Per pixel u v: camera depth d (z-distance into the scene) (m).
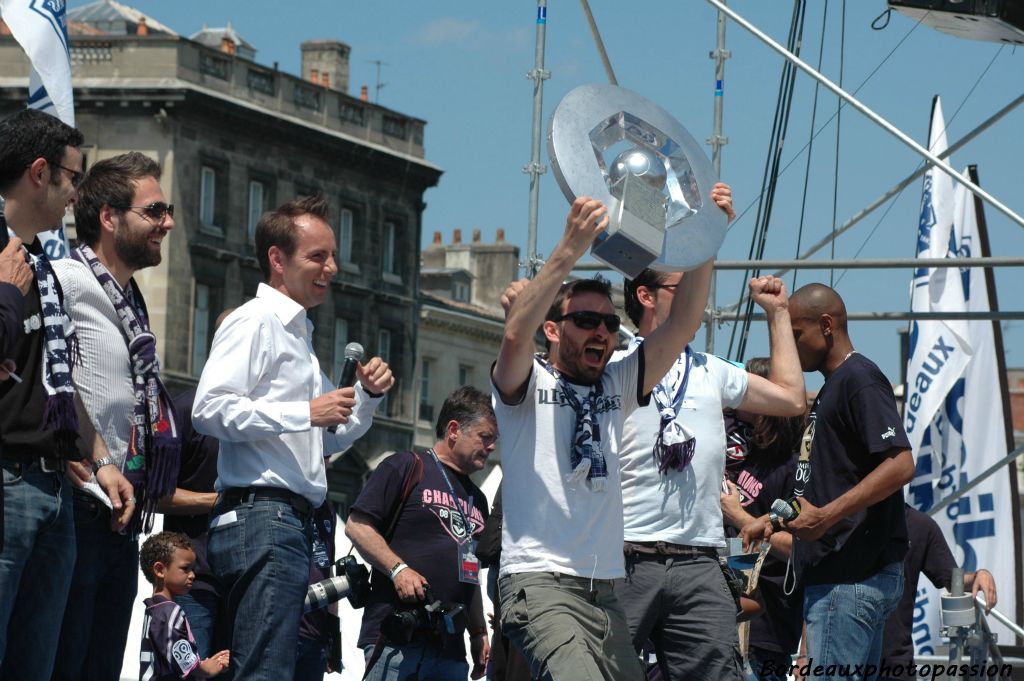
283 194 69.56
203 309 66.19
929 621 17.59
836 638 9.42
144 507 8.61
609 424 8.41
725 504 10.41
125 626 8.84
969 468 18.84
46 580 8.06
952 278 18.69
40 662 8.09
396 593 11.20
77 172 8.27
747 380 9.60
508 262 91.62
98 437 8.38
